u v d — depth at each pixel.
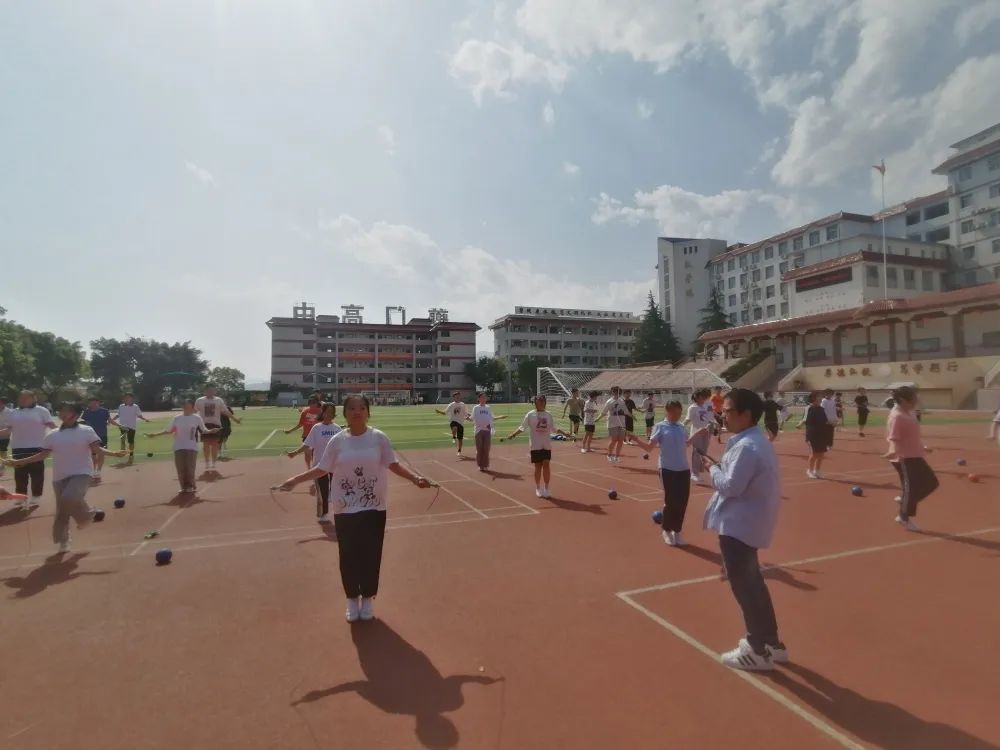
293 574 5.72
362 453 4.50
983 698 3.21
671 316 89.12
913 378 39.44
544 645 4.00
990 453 14.63
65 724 3.10
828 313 46.53
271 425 31.83
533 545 6.64
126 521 8.11
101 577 5.63
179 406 75.88
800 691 3.33
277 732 3.00
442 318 104.31
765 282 75.31
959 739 2.84
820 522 7.46
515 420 32.34
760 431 3.75
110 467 14.02
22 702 3.33
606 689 3.39
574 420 19.95
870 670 3.55
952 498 8.95
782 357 54.00
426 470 12.92
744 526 3.58
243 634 4.26
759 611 3.60
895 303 41.72
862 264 48.31
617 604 4.76
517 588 5.17
